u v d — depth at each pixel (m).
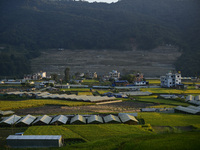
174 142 36.41
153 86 174.25
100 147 42.38
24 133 57.53
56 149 45.12
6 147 47.62
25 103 105.44
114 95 131.62
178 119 73.56
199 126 63.12
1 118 75.62
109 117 72.00
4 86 189.88
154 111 89.06
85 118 74.25
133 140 42.22
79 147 44.25
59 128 62.34
